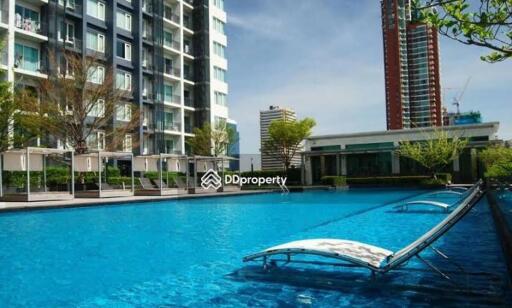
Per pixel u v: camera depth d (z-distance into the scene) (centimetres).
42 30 3303
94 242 961
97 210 1855
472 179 3934
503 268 661
